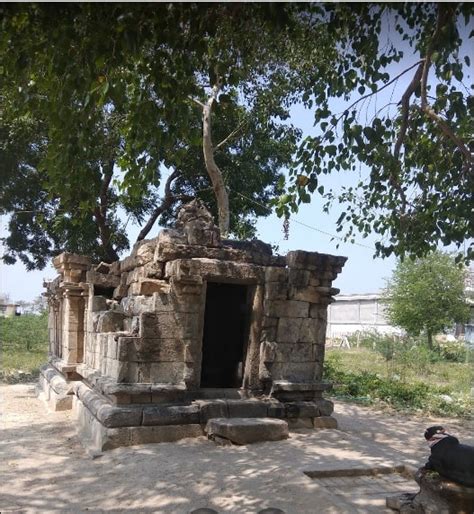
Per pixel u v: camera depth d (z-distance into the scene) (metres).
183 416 8.05
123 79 6.73
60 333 13.39
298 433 8.53
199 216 9.09
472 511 4.81
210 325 9.95
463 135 7.83
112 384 8.06
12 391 14.27
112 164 13.78
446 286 29.06
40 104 6.71
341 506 5.40
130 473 6.57
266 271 9.09
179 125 6.89
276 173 17.80
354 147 6.98
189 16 5.43
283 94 14.06
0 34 5.68
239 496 5.73
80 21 5.32
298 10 6.01
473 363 24.48
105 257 17.39
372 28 6.55
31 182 16.72
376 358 25.78
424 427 11.04
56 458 7.53
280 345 9.12
